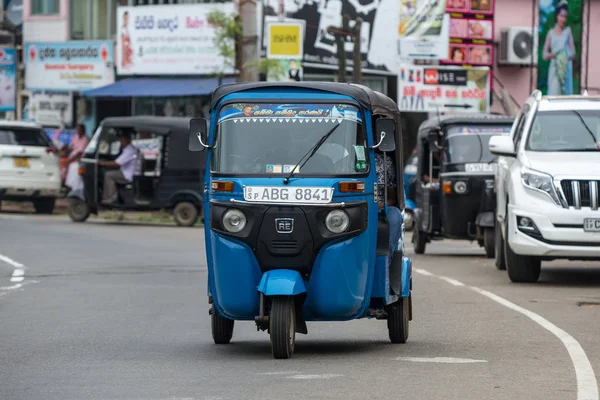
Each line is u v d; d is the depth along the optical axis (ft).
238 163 44.55
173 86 155.94
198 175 122.42
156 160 124.67
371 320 56.70
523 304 61.41
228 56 141.18
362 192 44.29
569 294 66.39
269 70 147.64
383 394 35.68
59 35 173.27
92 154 126.31
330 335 51.31
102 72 168.96
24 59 175.32
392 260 47.78
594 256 69.97
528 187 70.90
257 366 41.70
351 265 43.83
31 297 64.90
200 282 72.69
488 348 46.16
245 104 45.42
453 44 164.04
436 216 97.50
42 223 125.39
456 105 159.63
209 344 48.08
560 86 176.35
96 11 170.81
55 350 46.11
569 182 70.13
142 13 162.71
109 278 74.74
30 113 175.83
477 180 93.61
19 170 139.13
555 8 175.83
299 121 45.01
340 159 44.45
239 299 44.06
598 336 49.24
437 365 41.70
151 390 36.68
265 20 154.51
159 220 134.31
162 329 52.65
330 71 158.51
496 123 96.58
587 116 75.15
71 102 173.06
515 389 36.50
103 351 45.88
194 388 37.01
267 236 43.55
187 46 159.63
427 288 69.97
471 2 164.66
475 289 69.10
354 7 157.38
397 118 50.57
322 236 43.45
